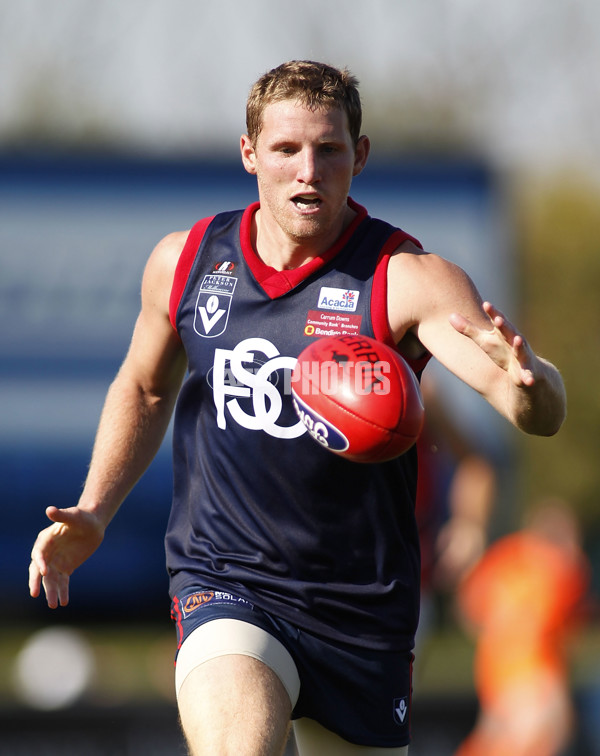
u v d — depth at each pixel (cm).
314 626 1375
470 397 4725
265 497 1378
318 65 1359
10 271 4706
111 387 1541
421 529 2675
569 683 3094
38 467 4703
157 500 4753
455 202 4853
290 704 1320
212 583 1397
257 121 1352
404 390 1264
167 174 4747
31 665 3569
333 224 1371
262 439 1364
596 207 10494
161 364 1498
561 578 3027
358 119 1365
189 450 1442
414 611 1432
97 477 1466
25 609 5088
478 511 2716
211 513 1405
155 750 2836
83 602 5009
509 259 4875
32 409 4700
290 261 1372
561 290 10269
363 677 1404
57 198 4716
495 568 3097
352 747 1430
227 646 1305
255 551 1385
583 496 9738
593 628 5584
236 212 1444
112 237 4731
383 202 4850
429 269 1335
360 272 1351
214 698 1241
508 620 3019
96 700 2941
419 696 3023
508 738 2956
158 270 1452
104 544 4822
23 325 4697
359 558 1391
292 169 1313
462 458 2728
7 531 4712
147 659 4759
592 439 9800
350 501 1371
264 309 1367
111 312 4722
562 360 10138
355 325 1338
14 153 4700
